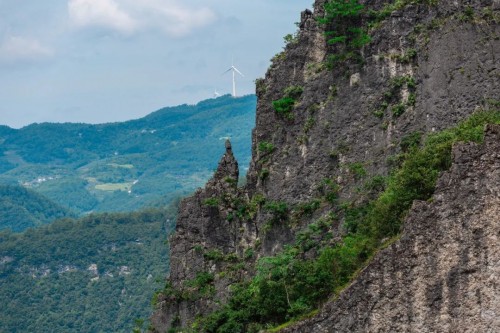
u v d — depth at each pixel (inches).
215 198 3882.9
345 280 2805.1
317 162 3560.5
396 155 3299.7
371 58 3472.0
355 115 3484.3
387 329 2491.4
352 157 3454.7
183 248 3914.9
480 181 2431.1
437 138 2906.0
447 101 3189.0
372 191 3289.9
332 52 3622.0
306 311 2822.3
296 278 3026.6
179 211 3966.5
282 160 3673.7
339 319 2598.4
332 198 3442.4
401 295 2480.3
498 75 3090.6
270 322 3083.2
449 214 2444.6
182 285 3865.7
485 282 2377.0
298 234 3410.4
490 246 2386.8
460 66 3176.7
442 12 3289.9
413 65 3358.8
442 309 2418.8
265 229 3627.0
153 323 3890.3
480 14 3181.6
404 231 2500.0
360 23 3567.9
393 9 3452.3
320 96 3617.1
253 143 3841.0
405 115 3324.3
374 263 2532.0
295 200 3590.1
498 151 2432.3
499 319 2345.0
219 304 3676.2
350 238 3036.4
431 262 2449.6
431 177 2689.5
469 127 2866.6
